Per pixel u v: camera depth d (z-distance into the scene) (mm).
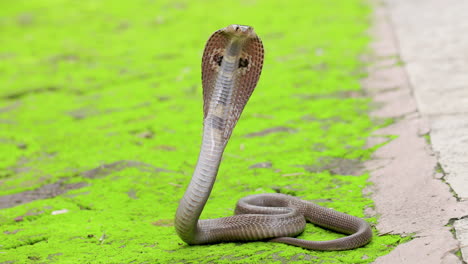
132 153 3338
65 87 4398
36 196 3115
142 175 3178
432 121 3221
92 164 3275
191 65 4660
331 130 3342
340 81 3797
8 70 4895
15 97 4250
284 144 3283
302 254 2707
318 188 2996
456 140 3072
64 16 6855
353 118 3412
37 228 2926
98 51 5332
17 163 3354
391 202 2865
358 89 3660
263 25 5668
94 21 6516
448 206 2781
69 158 3350
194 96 3945
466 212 2748
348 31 5070
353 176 3031
